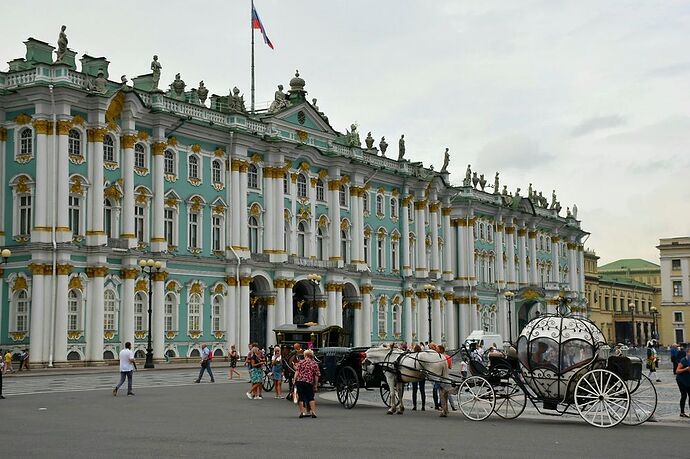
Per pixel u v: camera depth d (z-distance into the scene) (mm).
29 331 61281
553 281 133375
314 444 22875
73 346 62281
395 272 96562
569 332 28406
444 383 31078
